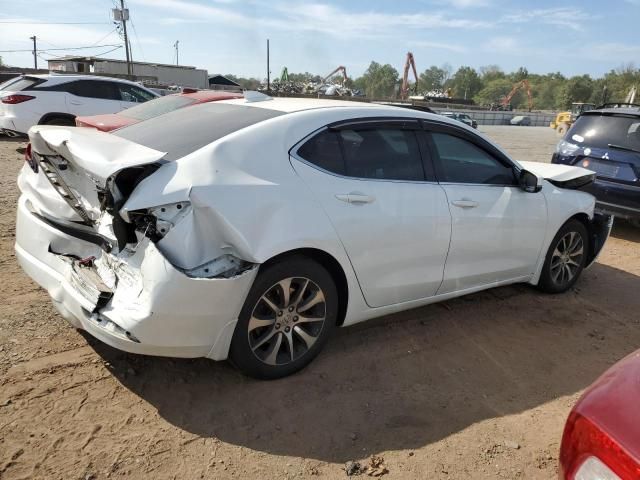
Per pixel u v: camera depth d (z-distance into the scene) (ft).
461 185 12.98
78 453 8.38
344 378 10.98
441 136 12.91
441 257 12.54
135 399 9.80
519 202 14.12
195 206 8.87
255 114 11.28
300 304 10.57
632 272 19.81
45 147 9.89
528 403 10.69
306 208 10.06
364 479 8.34
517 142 93.25
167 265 8.63
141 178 9.10
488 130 150.41
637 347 13.55
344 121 11.32
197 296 8.83
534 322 14.48
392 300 12.03
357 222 10.75
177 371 10.75
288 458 8.66
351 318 11.49
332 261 10.70
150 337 8.78
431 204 12.08
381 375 11.21
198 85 163.12
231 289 9.14
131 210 8.69
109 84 42.09
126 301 8.89
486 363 12.09
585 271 19.40
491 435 9.59
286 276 10.07
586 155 24.94
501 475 8.64
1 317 12.23
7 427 8.77
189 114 12.42
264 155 10.00
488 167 13.84
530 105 472.85
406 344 12.62
